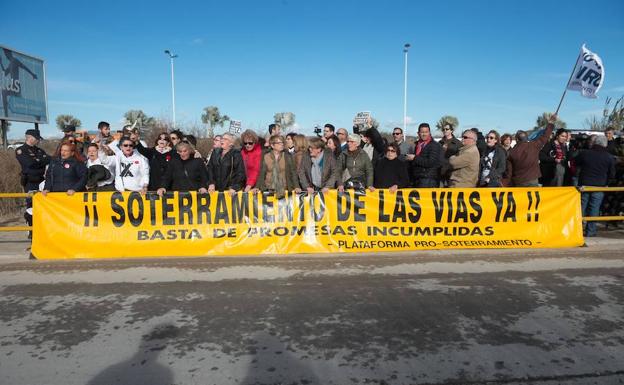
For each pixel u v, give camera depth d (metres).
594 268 5.81
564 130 8.71
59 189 6.53
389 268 5.80
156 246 6.34
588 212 7.71
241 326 4.01
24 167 7.88
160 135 7.25
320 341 3.71
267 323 4.07
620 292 4.89
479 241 6.71
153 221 6.36
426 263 6.02
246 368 3.28
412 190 6.62
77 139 8.72
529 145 7.53
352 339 3.75
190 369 3.27
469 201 6.70
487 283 5.20
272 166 6.59
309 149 6.73
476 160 6.97
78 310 4.41
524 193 6.78
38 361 3.40
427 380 3.11
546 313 4.30
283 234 6.48
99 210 6.29
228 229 6.44
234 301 4.63
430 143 7.23
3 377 3.16
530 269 5.77
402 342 3.69
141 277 5.45
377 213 6.61
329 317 4.21
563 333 3.86
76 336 3.83
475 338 3.76
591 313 4.30
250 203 6.47
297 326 4.00
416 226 6.64
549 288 5.02
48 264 5.99
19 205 11.13
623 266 5.90
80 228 6.25
